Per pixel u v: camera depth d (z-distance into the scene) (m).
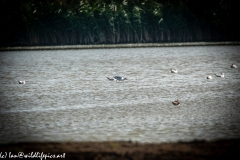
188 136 28.62
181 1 133.50
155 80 55.62
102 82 54.25
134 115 34.75
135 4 131.62
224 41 135.62
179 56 94.75
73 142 26.91
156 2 132.75
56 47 122.00
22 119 33.94
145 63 80.50
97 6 129.25
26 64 82.06
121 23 129.50
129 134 29.23
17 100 42.25
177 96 43.28
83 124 32.09
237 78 57.25
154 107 37.81
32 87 51.06
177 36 134.75
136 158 23.47
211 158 23.66
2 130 30.59
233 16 132.75
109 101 40.97
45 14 127.94
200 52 104.44
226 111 36.06
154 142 27.14
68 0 131.00
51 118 34.16
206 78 57.28
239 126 31.09
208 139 27.81
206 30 136.00
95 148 25.20
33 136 29.06
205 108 37.28
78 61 86.62
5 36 126.56
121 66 75.56
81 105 39.25
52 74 64.94
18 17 125.38
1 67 76.88
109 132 29.80
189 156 23.86
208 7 134.00
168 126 31.20
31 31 127.31
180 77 58.81
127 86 50.38
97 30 129.12
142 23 131.88
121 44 127.69
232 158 23.70
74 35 130.25
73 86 51.16
